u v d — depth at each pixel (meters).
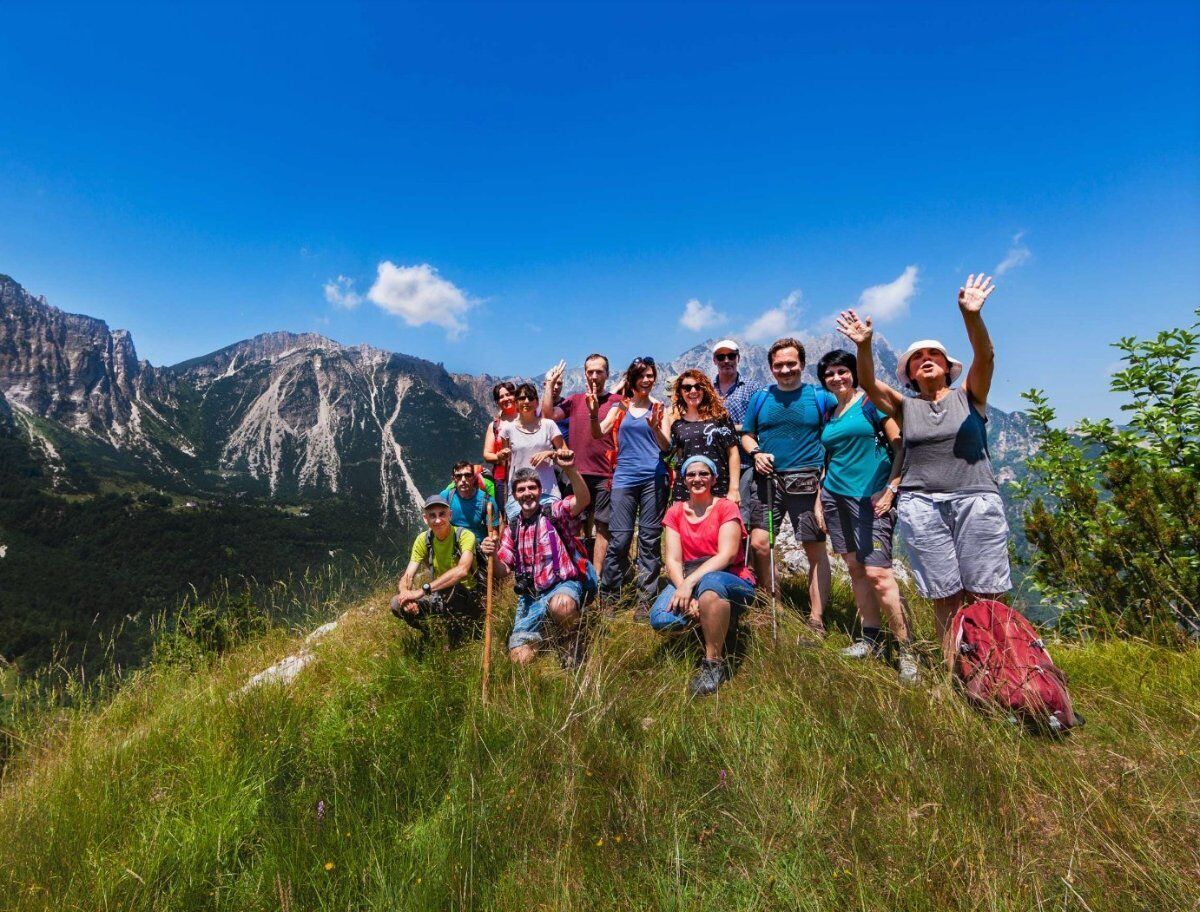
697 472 5.23
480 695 4.47
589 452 7.37
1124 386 7.54
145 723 5.21
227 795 3.68
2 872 3.32
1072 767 3.24
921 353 4.64
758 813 3.09
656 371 6.78
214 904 3.00
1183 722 3.61
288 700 4.89
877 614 5.19
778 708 3.98
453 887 2.83
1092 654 4.66
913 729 3.56
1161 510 5.62
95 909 2.97
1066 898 2.44
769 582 6.28
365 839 3.21
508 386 8.06
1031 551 6.31
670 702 4.34
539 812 3.28
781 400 5.99
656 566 6.63
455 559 6.46
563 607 5.20
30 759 4.93
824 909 2.53
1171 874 2.51
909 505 4.54
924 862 2.67
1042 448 8.43
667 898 2.65
